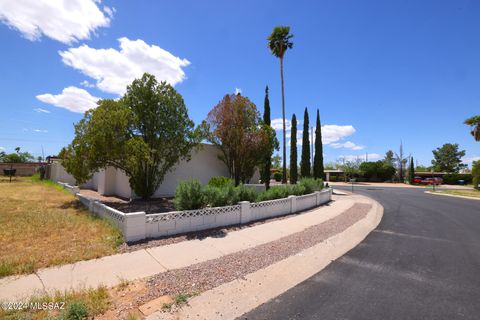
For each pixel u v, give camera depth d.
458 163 70.88
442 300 3.70
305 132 24.80
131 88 12.11
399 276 4.55
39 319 2.97
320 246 6.21
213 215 7.57
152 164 12.16
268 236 6.94
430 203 16.39
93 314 3.10
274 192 11.01
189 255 5.29
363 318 3.20
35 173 32.41
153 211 9.67
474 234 7.90
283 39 25.97
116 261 4.84
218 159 16.88
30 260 4.60
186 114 12.99
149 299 3.50
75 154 10.91
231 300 3.58
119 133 10.52
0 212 8.66
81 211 9.14
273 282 4.19
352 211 11.73
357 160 53.94
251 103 16.53
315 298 3.70
